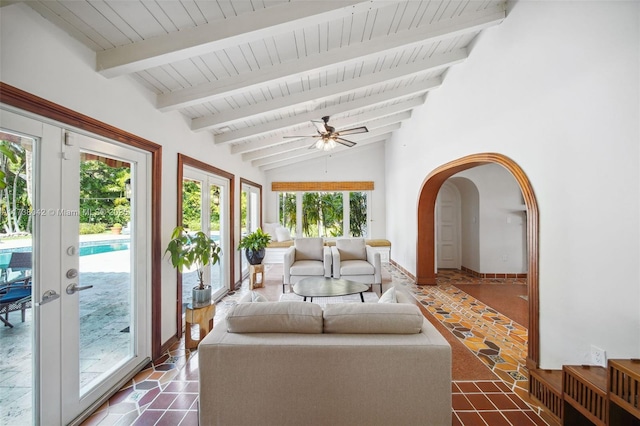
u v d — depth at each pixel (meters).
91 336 1.87
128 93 2.15
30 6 1.41
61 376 1.62
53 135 1.59
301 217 7.68
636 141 1.49
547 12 2.07
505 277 5.29
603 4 1.66
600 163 1.69
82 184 1.80
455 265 6.22
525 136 2.30
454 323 3.20
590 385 1.47
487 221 5.29
